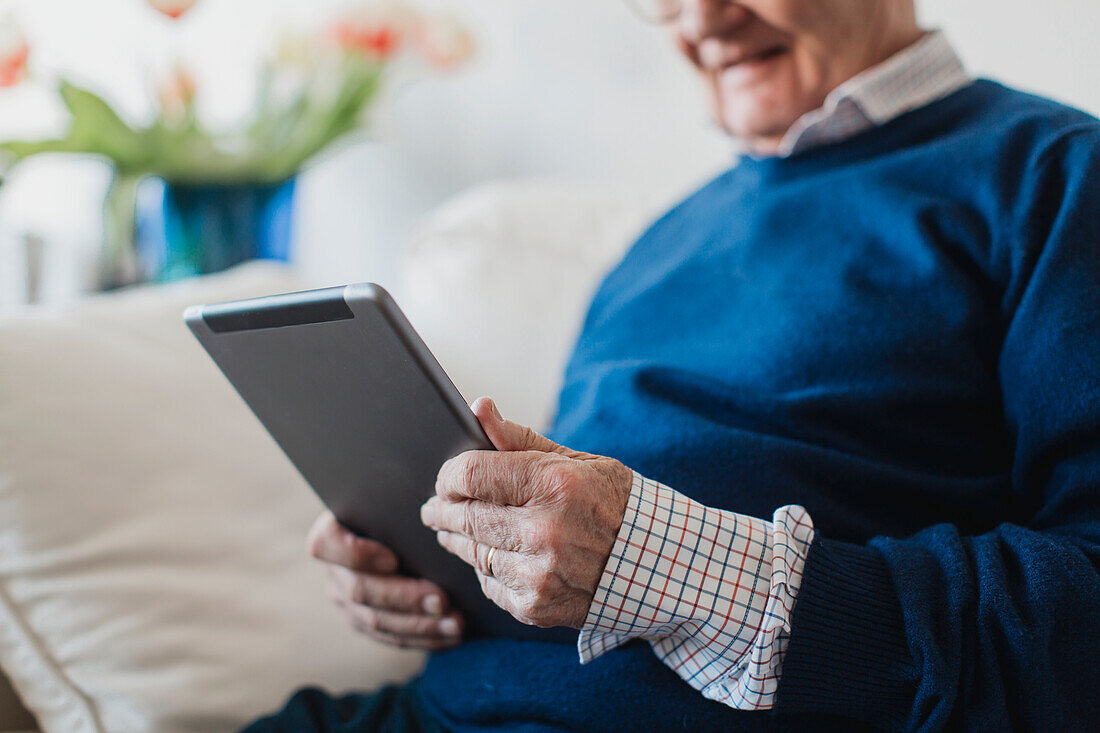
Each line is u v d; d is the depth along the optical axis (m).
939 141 0.77
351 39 1.51
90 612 0.80
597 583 0.55
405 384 0.52
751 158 0.96
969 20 1.19
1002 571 0.57
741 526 0.58
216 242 1.49
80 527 0.82
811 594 0.55
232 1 1.70
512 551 0.55
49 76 1.59
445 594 0.74
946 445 0.70
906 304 0.71
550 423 0.98
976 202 0.71
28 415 0.82
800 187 0.82
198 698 0.80
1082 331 0.62
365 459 0.62
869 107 0.80
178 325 0.98
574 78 1.66
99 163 1.62
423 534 0.67
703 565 0.56
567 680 0.65
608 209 1.36
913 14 0.87
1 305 1.48
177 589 0.83
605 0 1.61
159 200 1.53
